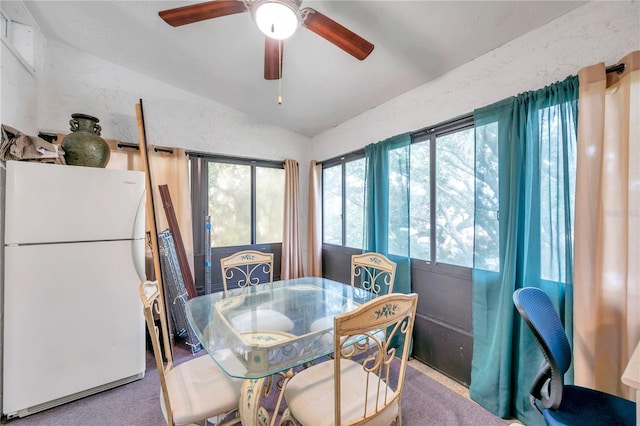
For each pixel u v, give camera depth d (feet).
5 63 5.78
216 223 10.36
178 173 9.14
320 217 11.98
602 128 4.22
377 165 8.53
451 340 6.82
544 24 5.20
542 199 5.10
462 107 6.61
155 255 7.52
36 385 5.52
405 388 6.35
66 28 7.06
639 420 2.68
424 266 7.60
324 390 4.18
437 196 7.37
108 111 8.29
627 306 4.01
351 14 5.47
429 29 5.61
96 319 6.15
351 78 7.68
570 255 4.69
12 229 5.33
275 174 11.75
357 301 6.43
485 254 5.83
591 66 4.32
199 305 6.25
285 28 4.46
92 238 6.12
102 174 6.26
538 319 3.58
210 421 5.41
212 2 4.21
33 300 5.50
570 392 3.84
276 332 4.87
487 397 5.59
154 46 7.40
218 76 8.47
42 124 7.39
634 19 4.24
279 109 10.07
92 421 5.38
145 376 6.90
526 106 5.27
